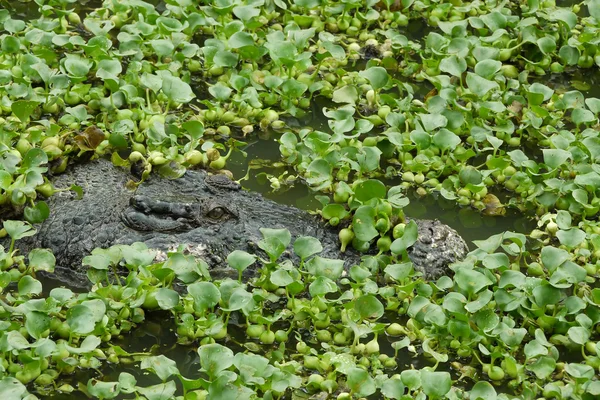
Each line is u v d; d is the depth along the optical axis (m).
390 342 10.82
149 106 13.78
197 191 11.98
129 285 10.65
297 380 9.62
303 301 10.92
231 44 14.74
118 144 13.02
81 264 11.34
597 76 16.58
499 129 14.30
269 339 10.60
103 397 9.27
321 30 16.59
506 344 10.35
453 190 13.34
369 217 11.45
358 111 14.72
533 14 17.12
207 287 10.43
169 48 14.64
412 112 14.52
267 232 11.09
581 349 10.83
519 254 11.91
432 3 17.31
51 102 13.64
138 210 11.54
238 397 9.16
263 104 14.70
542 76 16.39
